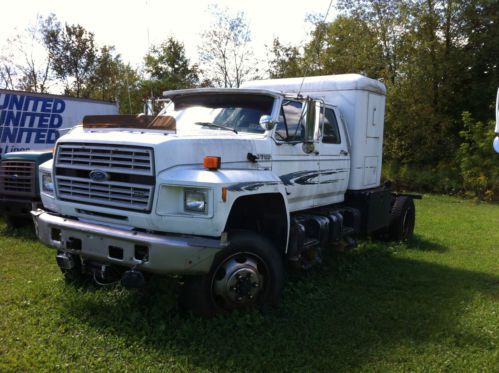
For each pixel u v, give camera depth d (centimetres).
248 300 449
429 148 2020
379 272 647
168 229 407
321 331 441
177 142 416
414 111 1997
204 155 434
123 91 3017
